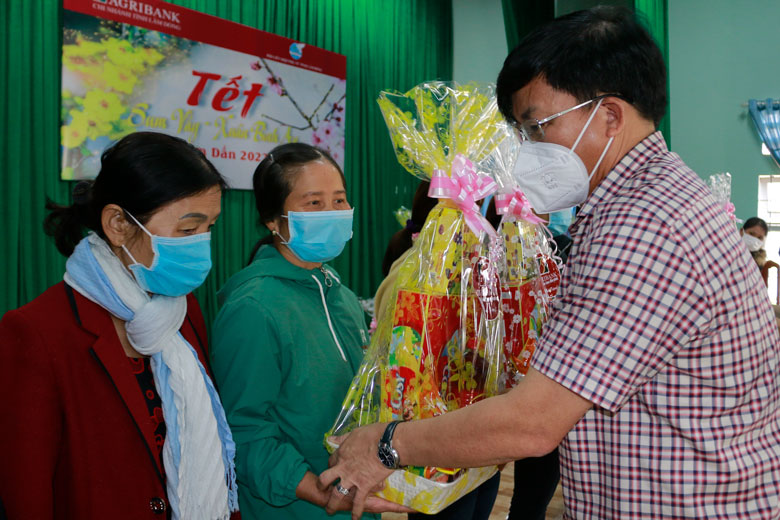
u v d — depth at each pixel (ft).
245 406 3.77
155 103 12.44
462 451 2.85
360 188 18.48
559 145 2.98
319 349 4.08
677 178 2.74
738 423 2.67
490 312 3.69
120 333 3.50
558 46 2.86
